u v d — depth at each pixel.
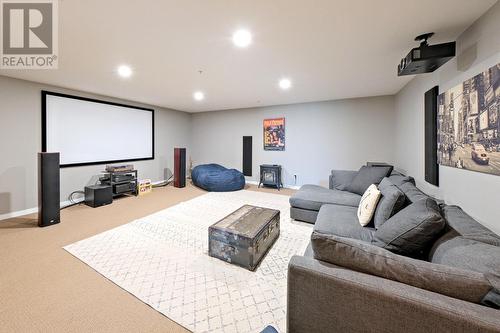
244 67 2.87
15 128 3.37
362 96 4.61
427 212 1.36
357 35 2.03
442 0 1.52
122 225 3.08
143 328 1.40
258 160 6.05
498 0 1.48
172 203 4.23
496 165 1.47
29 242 2.53
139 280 1.87
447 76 2.19
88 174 4.36
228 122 6.45
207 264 2.12
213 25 1.85
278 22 1.81
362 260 1.03
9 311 1.52
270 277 1.93
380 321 0.90
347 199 2.96
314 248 1.15
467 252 1.05
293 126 5.51
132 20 1.77
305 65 2.78
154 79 3.41
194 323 1.44
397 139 4.23
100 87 3.90
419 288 0.90
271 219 2.45
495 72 1.49
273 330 1.01
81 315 1.49
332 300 0.99
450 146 2.09
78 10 1.64
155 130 5.87
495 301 0.84
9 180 3.33
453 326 0.77
